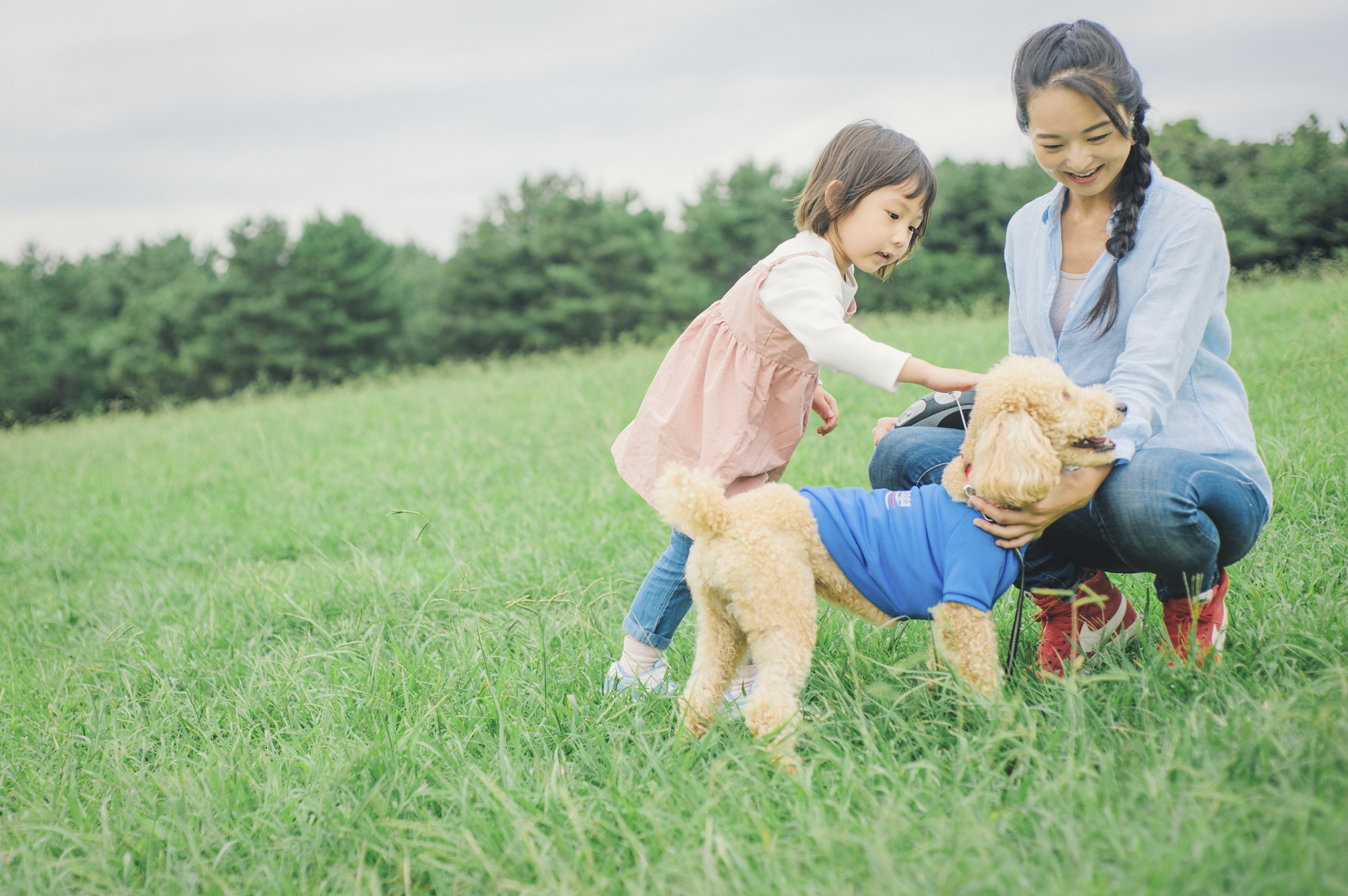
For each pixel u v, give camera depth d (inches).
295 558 201.9
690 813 77.7
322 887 73.3
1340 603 95.3
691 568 93.7
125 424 567.5
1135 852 63.0
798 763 83.6
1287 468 141.9
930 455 107.4
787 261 98.4
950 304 664.4
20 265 1518.2
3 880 78.8
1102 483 89.7
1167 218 91.2
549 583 147.0
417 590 150.8
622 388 393.4
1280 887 56.4
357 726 102.2
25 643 159.2
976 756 77.3
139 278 1596.9
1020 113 91.7
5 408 1359.5
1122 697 85.0
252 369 1359.5
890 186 96.3
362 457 291.4
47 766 104.2
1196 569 89.0
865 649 106.5
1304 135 900.0
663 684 103.0
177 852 82.3
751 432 101.1
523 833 71.6
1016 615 97.7
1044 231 102.0
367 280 1397.6
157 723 113.3
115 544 225.5
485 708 102.3
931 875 62.5
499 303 1407.5
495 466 252.7
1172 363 89.6
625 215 1405.0
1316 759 69.0
